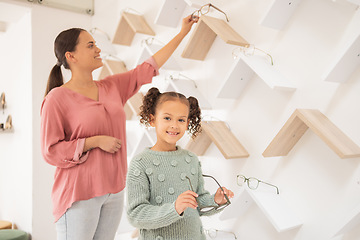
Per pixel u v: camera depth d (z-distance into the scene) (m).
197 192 1.12
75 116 1.26
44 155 1.23
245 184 1.33
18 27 2.48
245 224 1.55
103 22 2.42
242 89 1.53
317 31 1.26
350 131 1.17
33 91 2.27
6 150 2.86
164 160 1.04
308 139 1.30
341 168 1.20
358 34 0.99
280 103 1.39
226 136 1.53
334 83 1.21
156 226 0.90
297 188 1.34
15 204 2.68
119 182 1.33
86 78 1.34
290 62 1.35
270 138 1.43
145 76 1.53
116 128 1.35
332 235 1.10
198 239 1.03
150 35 2.02
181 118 1.03
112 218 1.38
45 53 2.30
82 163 1.25
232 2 1.54
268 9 1.24
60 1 2.32
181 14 1.79
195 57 1.67
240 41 1.43
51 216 2.39
